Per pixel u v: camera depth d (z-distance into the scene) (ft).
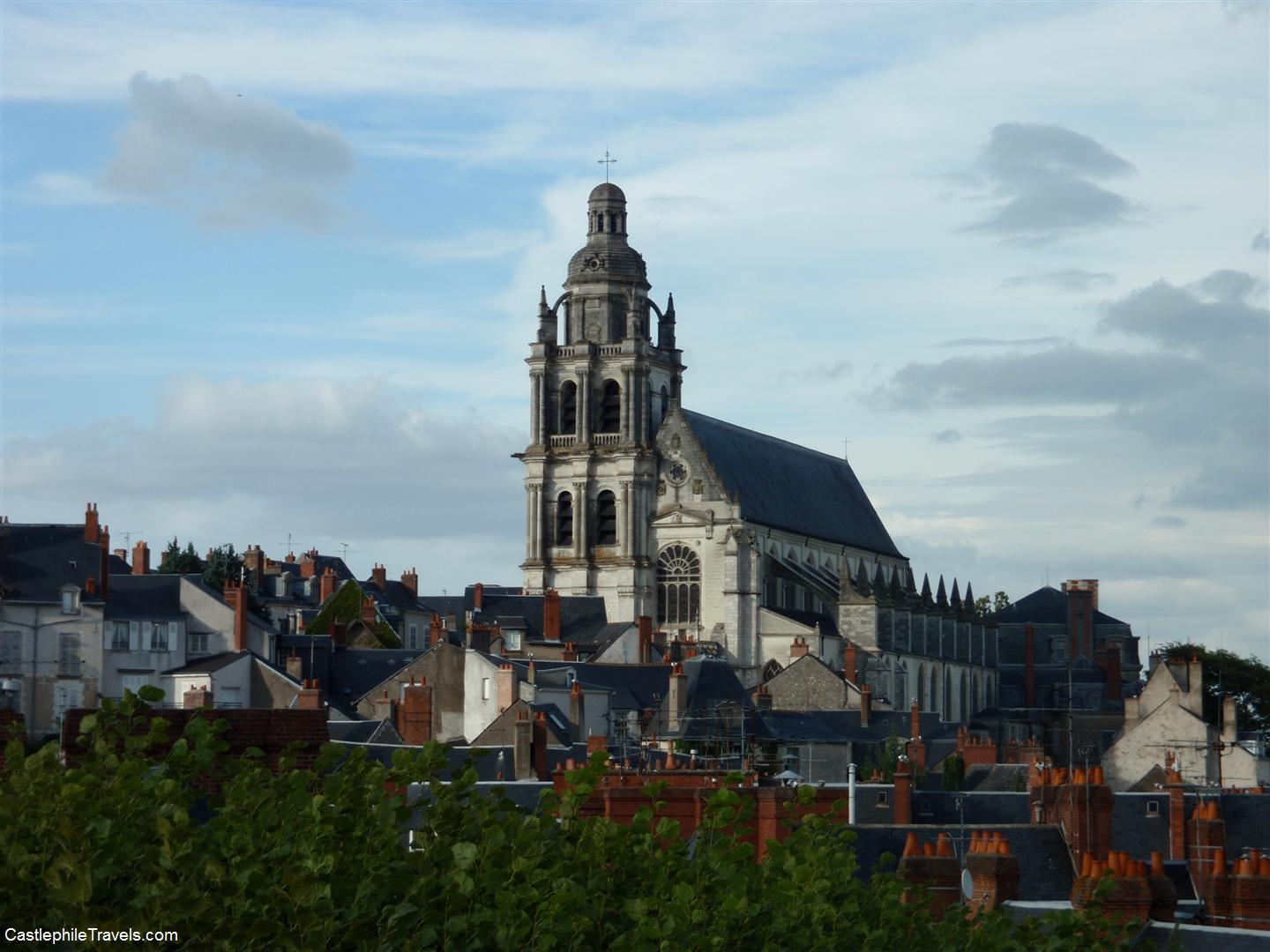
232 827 128.57
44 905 119.24
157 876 122.83
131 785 129.08
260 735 165.78
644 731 557.33
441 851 134.21
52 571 533.14
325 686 579.07
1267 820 306.76
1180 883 267.18
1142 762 577.43
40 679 525.75
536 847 139.54
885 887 171.53
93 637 531.91
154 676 543.39
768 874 157.89
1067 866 254.68
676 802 246.88
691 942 141.49
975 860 231.71
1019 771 524.52
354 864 129.80
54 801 123.65
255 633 570.87
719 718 546.26
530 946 131.75
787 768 503.20
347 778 136.77
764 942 149.48
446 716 529.86
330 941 126.00
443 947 129.59
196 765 139.33
